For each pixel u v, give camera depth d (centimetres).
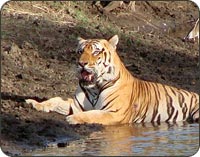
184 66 2411
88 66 1673
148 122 1762
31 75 1997
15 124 1527
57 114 1664
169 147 1457
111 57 1709
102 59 1691
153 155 1380
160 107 1780
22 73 1995
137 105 1741
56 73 2053
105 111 1669
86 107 1712
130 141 1500
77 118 1609
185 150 1436
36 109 1656
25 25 2384
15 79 1933
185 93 1831
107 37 2528
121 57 2381
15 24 2370
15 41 2234
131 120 1727
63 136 1506
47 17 2519
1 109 1617
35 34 2334
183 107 1809
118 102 1698
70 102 1698
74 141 1479
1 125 1502
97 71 1683
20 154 1355
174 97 1808
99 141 1488
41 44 2270
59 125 1569
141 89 1764
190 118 1819
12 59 2084
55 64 2130
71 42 2344
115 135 1559
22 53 2150
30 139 1453
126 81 1733
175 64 2420
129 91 1731
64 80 1998
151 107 1767
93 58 1680
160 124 1739
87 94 1709
